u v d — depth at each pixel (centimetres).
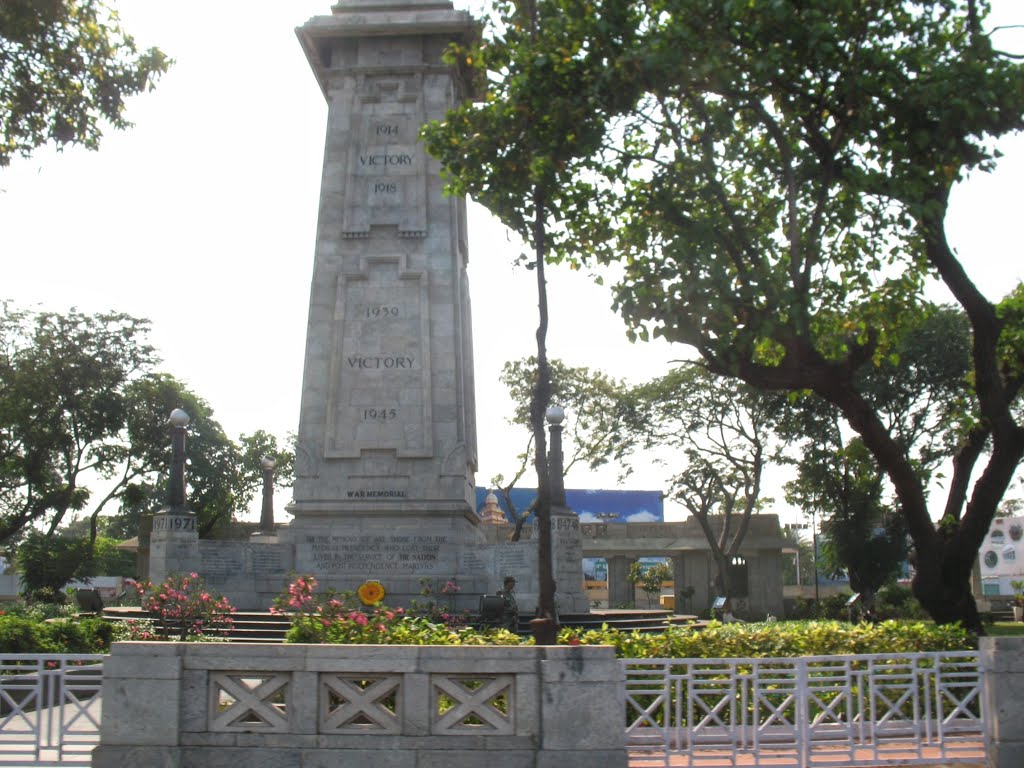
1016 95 1192
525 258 1401
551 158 1303
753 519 5803
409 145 2591
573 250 1423
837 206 1375
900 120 1255
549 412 2511
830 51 1184
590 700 833
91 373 4644
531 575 2369
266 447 6072
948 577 1366
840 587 8112
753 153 1376
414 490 2458
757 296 1273
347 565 2448
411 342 2509
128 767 836
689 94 1293
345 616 1503
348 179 2575
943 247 1357
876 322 1475
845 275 1487
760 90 1266
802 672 933
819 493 4291
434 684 840
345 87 2628
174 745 839
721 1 1193
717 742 972
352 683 849
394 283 2538
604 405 4903
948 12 1279
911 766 938
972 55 1222
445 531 2448
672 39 1220
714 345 1299
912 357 3862
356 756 833
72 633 1720
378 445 2473
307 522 2477
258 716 862
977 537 1353
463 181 1391
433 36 2638
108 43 1580
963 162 1270
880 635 1238
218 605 2059
